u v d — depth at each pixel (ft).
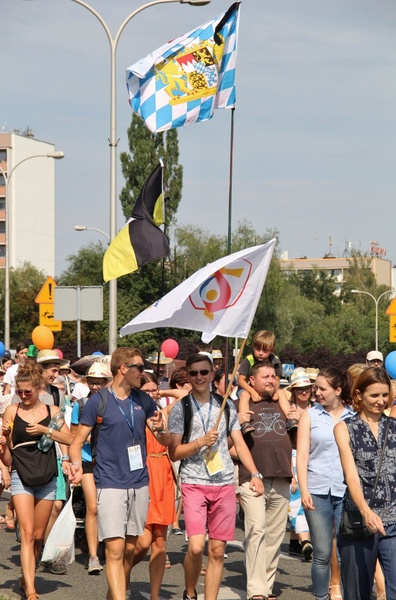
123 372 31.01
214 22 51.83
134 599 35.53
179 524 54.65
